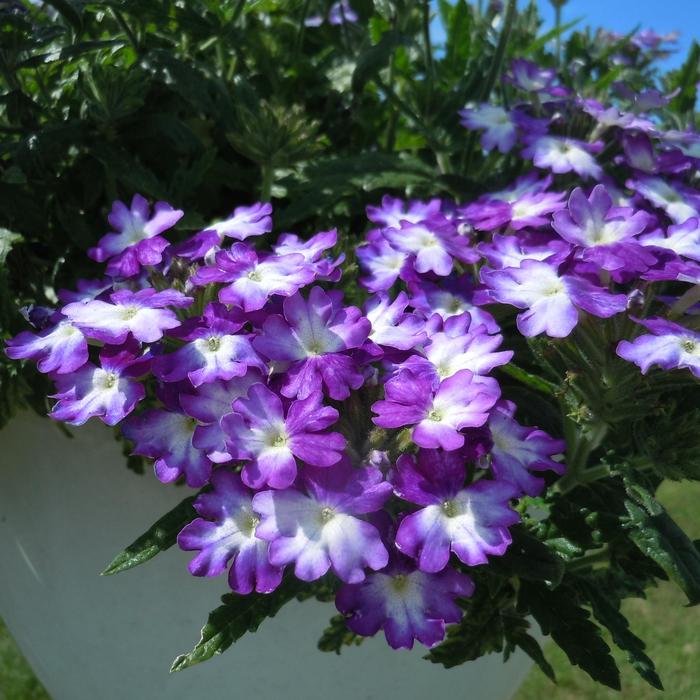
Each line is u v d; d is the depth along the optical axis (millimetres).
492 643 194
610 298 173
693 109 301
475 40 322
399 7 274
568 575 195
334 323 168
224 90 254
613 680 178
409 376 164
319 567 147
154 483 197
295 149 227
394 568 158
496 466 164
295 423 154
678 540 172
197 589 198
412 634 157
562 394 182
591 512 191
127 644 207
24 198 226
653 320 170
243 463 175
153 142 246
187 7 248
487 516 155
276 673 202
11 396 200
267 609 168
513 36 330
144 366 168
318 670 202
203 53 284
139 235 197
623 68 325
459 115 277
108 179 236
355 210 258
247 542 159
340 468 154
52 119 238
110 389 169
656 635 465
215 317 171
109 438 198
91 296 198
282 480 148
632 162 240
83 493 202
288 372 163
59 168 245
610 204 190
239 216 200
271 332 165
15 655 415
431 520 154
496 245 201
